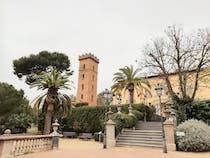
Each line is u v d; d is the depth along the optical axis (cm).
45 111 2481
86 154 1252
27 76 4266
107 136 1748
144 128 2256
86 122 2869
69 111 2491
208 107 2305
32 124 3666
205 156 1334
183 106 2378
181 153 1429
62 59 4397
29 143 1286
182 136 1612
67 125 3067
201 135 1572
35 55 4219
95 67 6575
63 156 1165
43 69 4262
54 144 1505
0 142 1058
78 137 2806
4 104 3219
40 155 1189
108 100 1928
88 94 6056
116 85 3197
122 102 4081
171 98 2573
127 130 2011
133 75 3159
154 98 3938
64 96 2464
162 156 1231
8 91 3334
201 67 2591
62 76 2420
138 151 1418
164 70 2723
